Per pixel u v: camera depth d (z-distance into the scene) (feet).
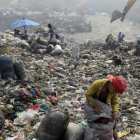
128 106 20.67
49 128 12.26
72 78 30.37
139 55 48.42
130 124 16.80
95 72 33.94
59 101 21.09
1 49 35.01
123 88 9.21
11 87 22.68
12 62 25.53
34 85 23.57
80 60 42.39
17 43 50.11
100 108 9.67
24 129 15.02
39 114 17.08
